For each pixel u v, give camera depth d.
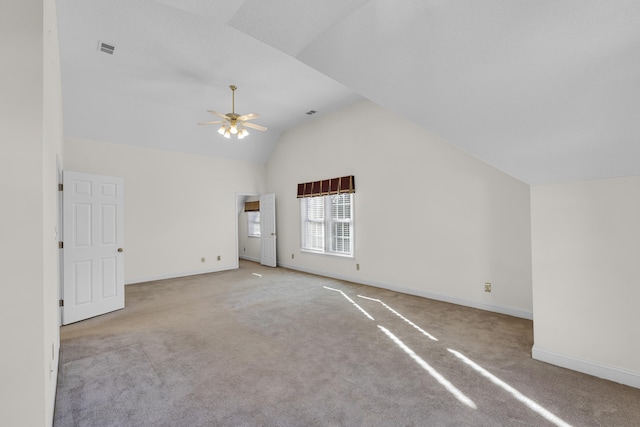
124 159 5.61
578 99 1.71
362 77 2.01
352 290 4.98
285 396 2.09
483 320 3.52
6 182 1.28
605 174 2.24
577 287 2.40
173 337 3.11
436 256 4.38
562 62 1.53
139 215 5.77
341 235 5.96
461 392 2.12
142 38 3.42
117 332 3.26
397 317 3.66
